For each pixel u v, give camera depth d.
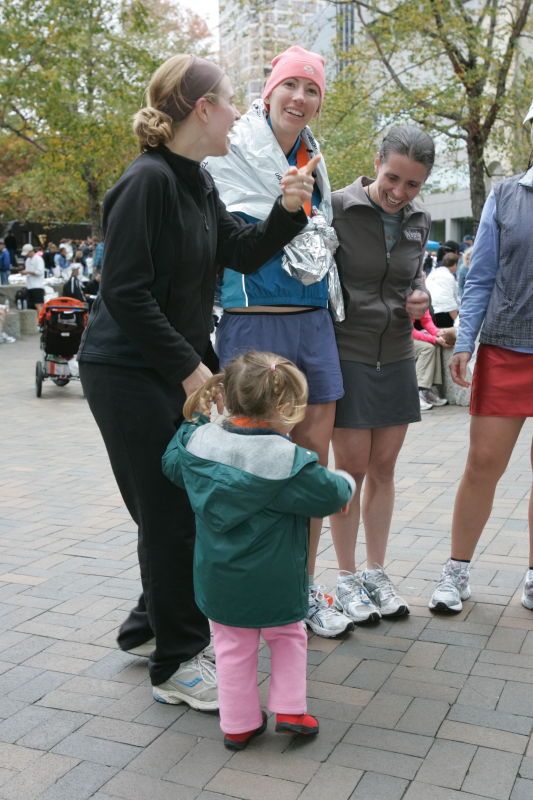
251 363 2.61
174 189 2.72
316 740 2.74
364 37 18.31
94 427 9.22
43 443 8.32
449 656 3.31
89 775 2.57
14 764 2.64
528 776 2.50
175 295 2.81
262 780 2.53
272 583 2.60
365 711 2.91
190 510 2.94
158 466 2.87
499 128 17.41
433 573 4.24
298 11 18.95
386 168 3.32
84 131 18.02
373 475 3.76
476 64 16.73
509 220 3.41
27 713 2.96
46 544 4.93
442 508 5.45
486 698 2.97
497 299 3.48
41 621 3.76
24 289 21.89
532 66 16.91
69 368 11.46
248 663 2.70
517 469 6.35
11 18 16.62
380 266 3.48
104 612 3.86
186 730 2.83
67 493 6.21
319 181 3.36
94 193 25.50
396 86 17.88
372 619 3.60
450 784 2.47
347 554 3.74
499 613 3.71
